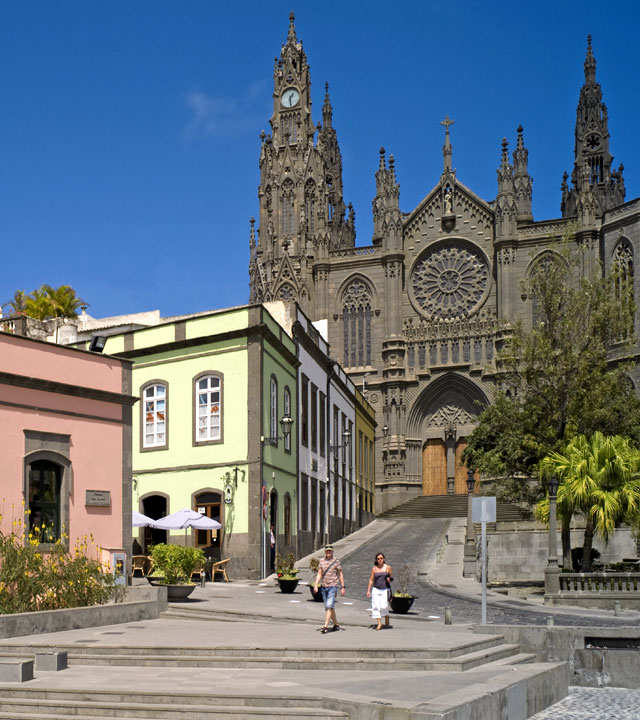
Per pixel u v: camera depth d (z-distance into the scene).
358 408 68.31
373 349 91.50
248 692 13.67
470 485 40.84
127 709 13.35
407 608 24.67
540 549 46.12
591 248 82.81
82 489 25.78
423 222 92.19
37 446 24.55
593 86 103.62
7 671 14.81
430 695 13.52
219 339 38.19
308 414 47.81
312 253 95.88
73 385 25.69
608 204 101.25
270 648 16.77
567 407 40.91
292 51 104.19
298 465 44.66
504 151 88.25
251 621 22.55
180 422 38.81
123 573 25.66
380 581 20.33
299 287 94.81
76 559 22.77
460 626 21.41
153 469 39.12
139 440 39.75
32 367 24.75
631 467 32.56
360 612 24.50
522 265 86.62
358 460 67.69
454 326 89.19
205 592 29.52
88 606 21.52
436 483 89.25
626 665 18.58
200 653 16.91
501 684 14.61
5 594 20.69
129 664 16.59
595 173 102.44
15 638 18.64
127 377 27.72
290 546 42.75
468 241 89.94
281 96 103.44
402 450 88.31
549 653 18.97
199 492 37.69
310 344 48.53
